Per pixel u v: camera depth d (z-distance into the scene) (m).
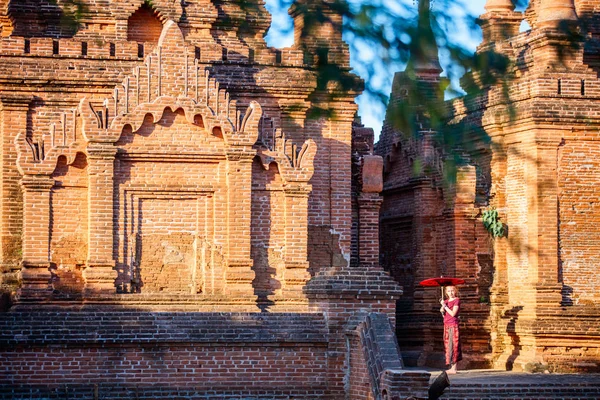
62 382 29.80
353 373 30.30
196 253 36.28
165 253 36.12
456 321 36.12
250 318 31.02
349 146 39.19
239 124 36.53
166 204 36.25
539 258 39.03
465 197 41.22
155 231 36.12
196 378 30.39
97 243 35.34
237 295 35.94
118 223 35.75
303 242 37.09
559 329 38.44
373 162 40.50
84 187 35.62
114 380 30.00
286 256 36.94
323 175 39.03
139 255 35.91
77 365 29.94
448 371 36.16
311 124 38.88
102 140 35.50
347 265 38.91
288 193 37.00
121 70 37.25
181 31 37.47
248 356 30.69
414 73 17.09
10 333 29.73
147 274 35.94
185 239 36.28
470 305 40.78
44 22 38.88
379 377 28.12
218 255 36.34
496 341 40.16
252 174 36.91
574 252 39.44
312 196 38.88
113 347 30.12
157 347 30.31
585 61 42.19
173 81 36.28
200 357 30.45
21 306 34.34
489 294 40.78
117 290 35.56
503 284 40.59
